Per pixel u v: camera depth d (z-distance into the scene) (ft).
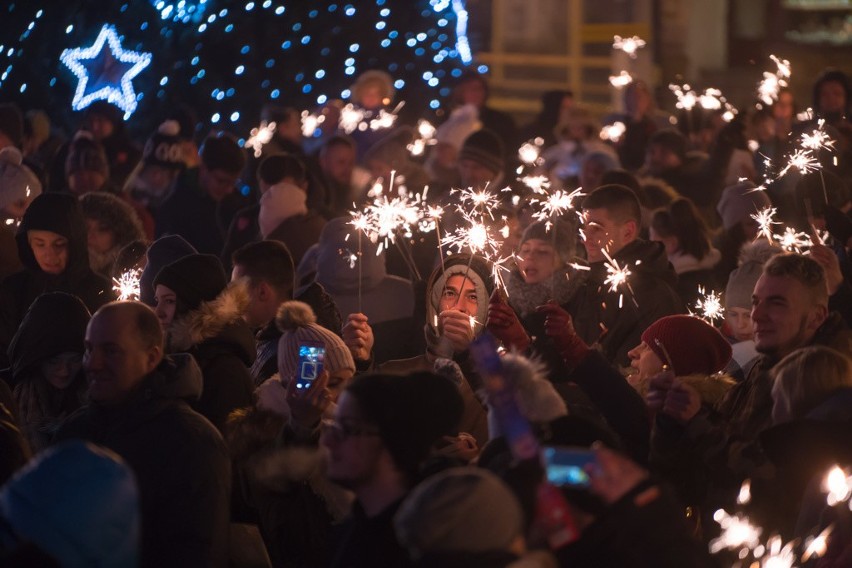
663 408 21.63
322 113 61.36
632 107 61.41
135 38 70.33
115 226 35.86
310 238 40.45
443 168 54.95
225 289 25.35
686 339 24.98
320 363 22.93
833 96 55.57
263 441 22.59
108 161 55.01
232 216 46.98
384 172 49.93
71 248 32.55
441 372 24.09
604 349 29.68
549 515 14.56
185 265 25.63
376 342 32.22
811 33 98.63
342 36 78.69
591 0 86.38
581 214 31.22
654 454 21.67
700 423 21.48
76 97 58.44
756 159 52.34
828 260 28.58
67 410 26.30
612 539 15.35
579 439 17.67
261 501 22.13
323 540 21.85
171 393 21.48
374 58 80.18
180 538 20.71
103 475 14.32
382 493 17.30
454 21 83.71
